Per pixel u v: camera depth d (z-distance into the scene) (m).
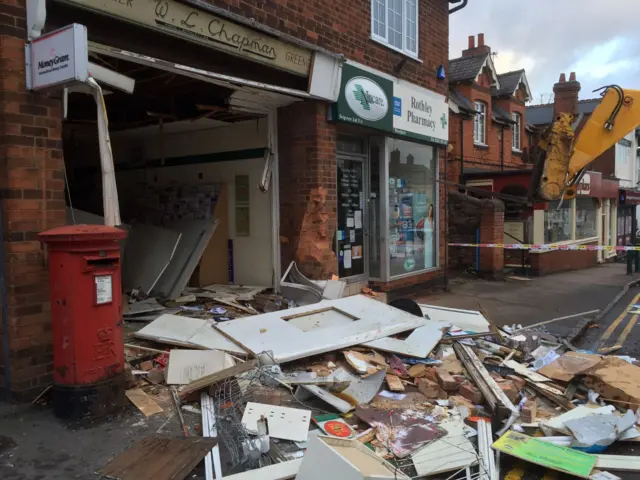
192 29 5.74
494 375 5.51
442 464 3.72
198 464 3.62
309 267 7.96
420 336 6.14
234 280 8.91
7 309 4.40
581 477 3.64
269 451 3.77
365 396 4.82
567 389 5.22
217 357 5.07
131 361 5.21
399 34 9.62
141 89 7.50
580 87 21.09
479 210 13.94
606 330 8.59
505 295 11.24
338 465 2.99
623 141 28.25
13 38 4.35
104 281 4.20
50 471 3.49
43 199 4.54
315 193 7.87
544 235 15.05
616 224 21.66
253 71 7.13
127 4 5.11
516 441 4.06
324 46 7.73
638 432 4.37
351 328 6.19
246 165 8.63
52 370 4.61
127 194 10.26
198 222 8.55
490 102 17.59
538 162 9.33
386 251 9.75
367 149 9.77
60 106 4.66
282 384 4.81
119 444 3.85
